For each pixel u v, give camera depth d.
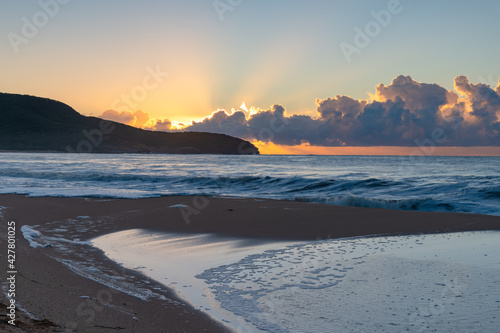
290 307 5.24
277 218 12.14
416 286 5.94
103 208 14.09
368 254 7.88
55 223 11.41
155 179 26.53
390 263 7.20
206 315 4.97
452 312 4.99
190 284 6.20
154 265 7.27
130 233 10.23
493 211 14.71
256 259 7.65
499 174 35.22
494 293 5.57
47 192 17.98
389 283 6.11
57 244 8.83
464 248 8.20
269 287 6.04
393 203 16.17
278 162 76.38
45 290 5.28
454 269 6.73
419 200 16.23
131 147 193.12
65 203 15.03
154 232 10.35
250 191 21.84
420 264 7.08
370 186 22.31
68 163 58.62
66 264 6.98
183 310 5.11
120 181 26.61
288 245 8.81
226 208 14.17
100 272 6.70
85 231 10.45
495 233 9.66
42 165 50.28
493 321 4.70
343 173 39.12
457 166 56.47
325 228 10.68
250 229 10.63
